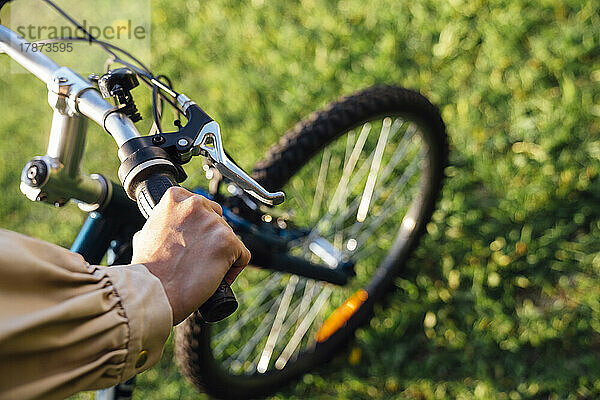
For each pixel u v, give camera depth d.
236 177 1.05
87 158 2.94
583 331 2.07
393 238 2.39
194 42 3.16
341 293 2.31
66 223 2.77
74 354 0.76
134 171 1.00
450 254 2.32
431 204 2.24
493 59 2.62
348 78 2.79
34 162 1.29
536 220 2.29
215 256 0.88
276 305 2.32
